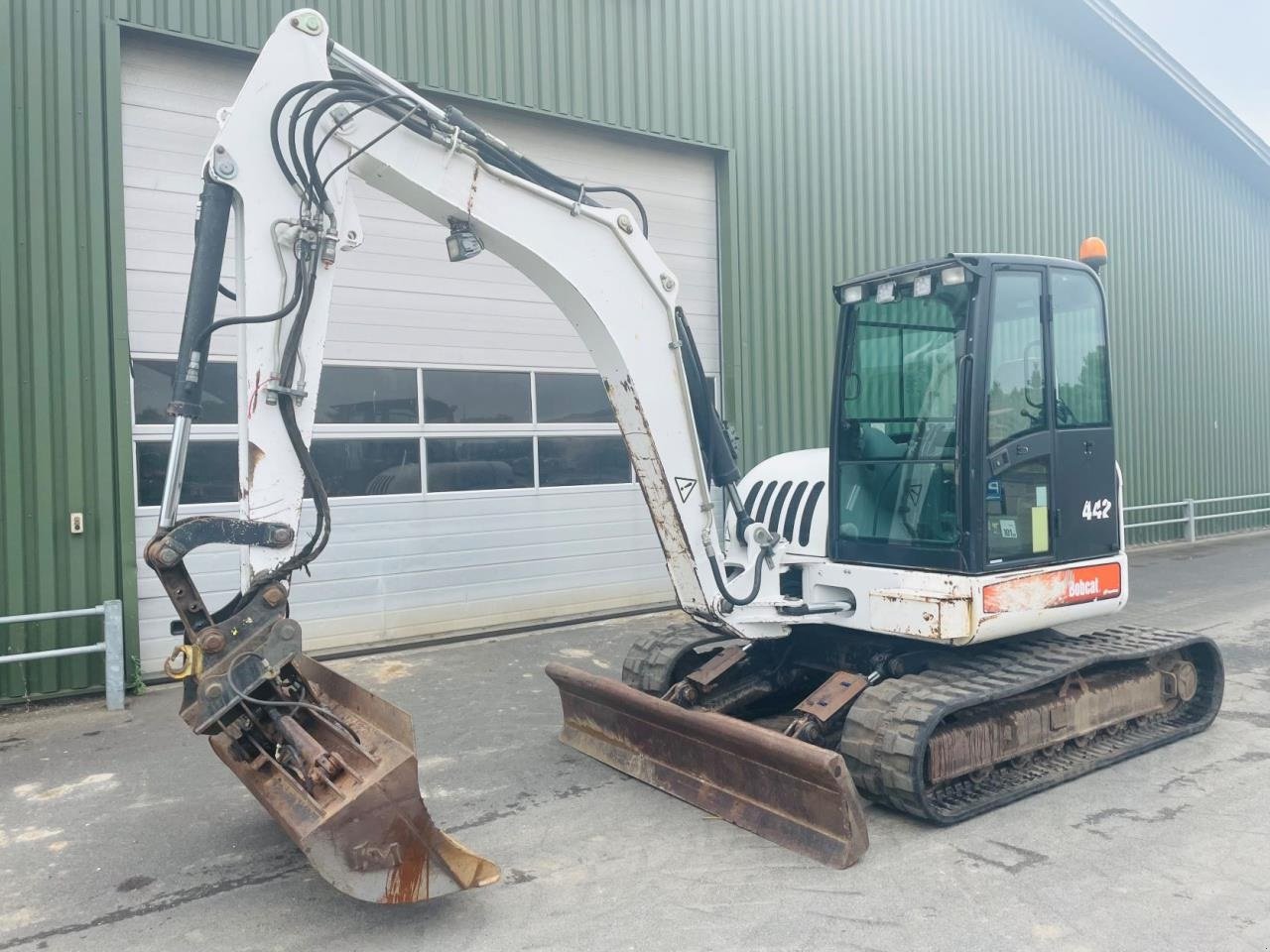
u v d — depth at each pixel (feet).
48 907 12.44
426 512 27.86
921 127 38.78
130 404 23.04
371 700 12.19
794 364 34.81
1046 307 16.26
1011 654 16.47
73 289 22.40
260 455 11.73
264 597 11.43
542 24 29.09
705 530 15.30
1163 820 14.23
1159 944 10.75
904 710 14.02
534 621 29.73
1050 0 42.88
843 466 17.17
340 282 26.66
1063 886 12.21
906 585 15.51
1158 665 18.25
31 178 21.99
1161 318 50.29
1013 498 15.72
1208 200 53.57
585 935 11.32
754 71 33.81
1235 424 55.26
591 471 31.04
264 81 11.96
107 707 21.62
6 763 18.11
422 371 27.86
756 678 17.84
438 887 11.01
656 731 15.93
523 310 29.60
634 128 30.99
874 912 11.62
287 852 14.02
